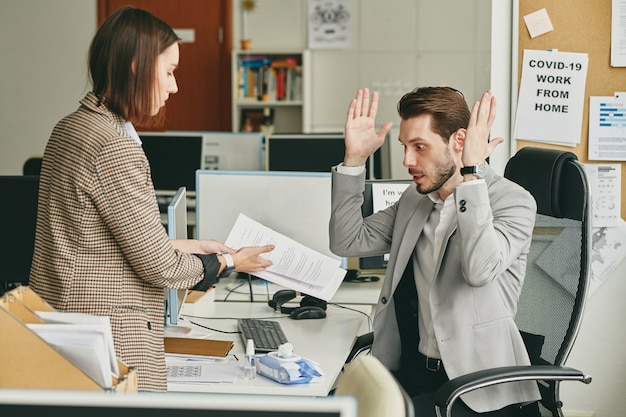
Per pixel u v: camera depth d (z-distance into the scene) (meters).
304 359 2.47
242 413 0.83
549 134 3.48
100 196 2.06
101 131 2.08
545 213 2.53
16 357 1.47
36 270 2.16
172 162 5.95
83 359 1.47
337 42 8.91
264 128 8.97
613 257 3.50
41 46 8.93
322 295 3.06
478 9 8.70
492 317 2.43
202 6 8.95
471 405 2.38
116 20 2.12
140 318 2.15
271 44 9.02
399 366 2.68
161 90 2.17
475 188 2.33
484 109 2.39
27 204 3.53
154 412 0.84
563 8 3.43
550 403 2.46
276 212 3.60
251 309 3.33
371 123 2.80
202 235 3.65
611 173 3.47
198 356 2.61
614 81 3.44
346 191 2.82
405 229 2.66
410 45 8.84
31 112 9.01
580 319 2.40
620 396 3.59
